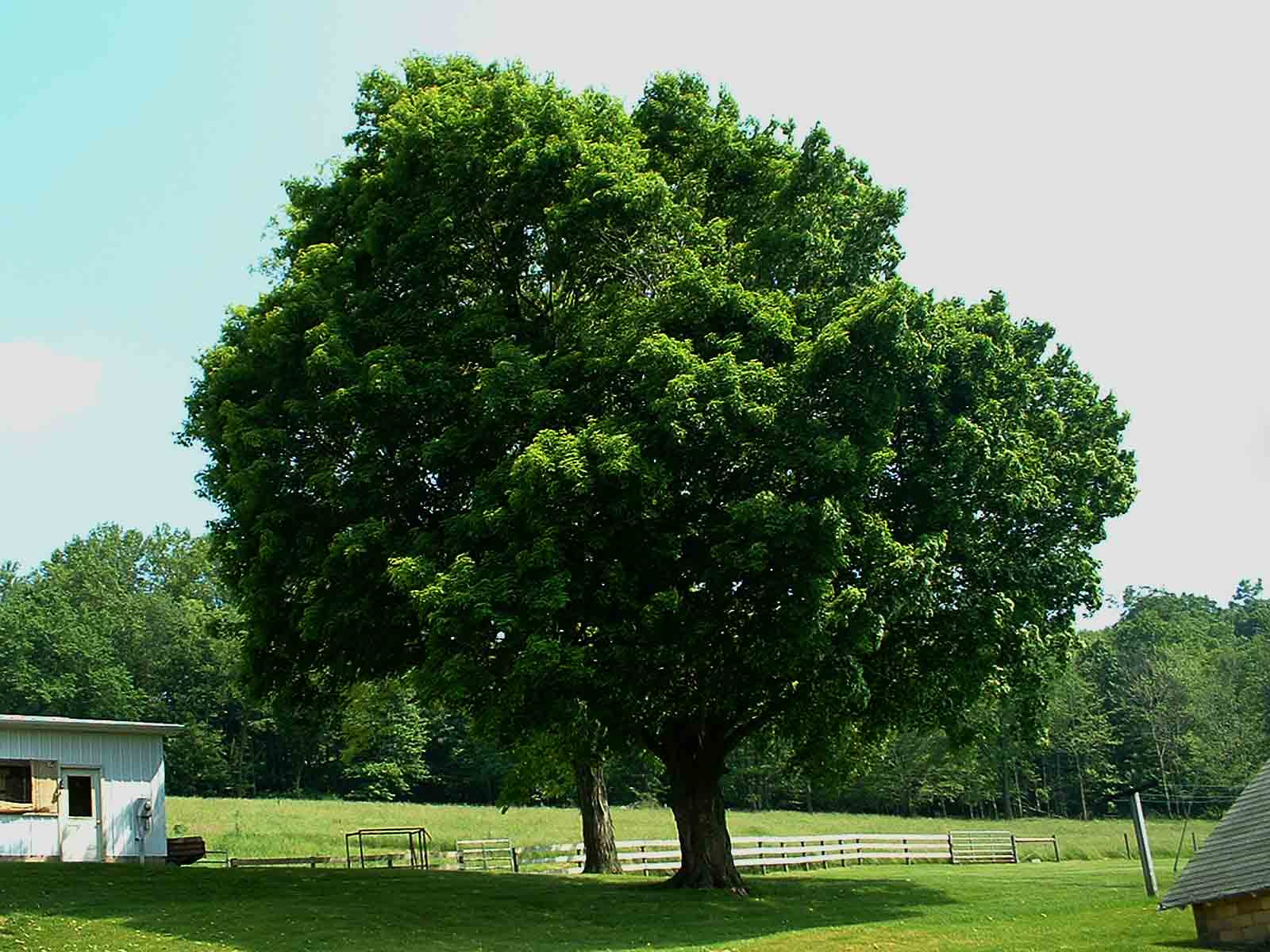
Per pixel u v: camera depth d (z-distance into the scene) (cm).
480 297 2670
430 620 2095
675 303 2398
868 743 2945
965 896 2755
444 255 2581
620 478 2138
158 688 10262
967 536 2516
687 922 2238
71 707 9631
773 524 2147
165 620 10544
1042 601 2670
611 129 2645
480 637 2169
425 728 10062
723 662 2380
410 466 2483
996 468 2459
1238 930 1562
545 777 3553
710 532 2264
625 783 9562
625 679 2267
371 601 2392
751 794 9588
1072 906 2433
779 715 2755
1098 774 9481
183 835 5612
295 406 2481
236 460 2545
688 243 2575
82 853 3019
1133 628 10881
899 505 2488
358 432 2502
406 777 10131
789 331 2373
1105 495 2762
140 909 2156
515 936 2041
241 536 2609
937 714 2688
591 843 3584
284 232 3095
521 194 2516
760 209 2761
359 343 2556
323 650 2650
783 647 2247
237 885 2562
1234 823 1647
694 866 2772
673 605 2156
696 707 2494
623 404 2378
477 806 8950
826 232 2638
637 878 3228
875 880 3322
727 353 2252
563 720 2203
